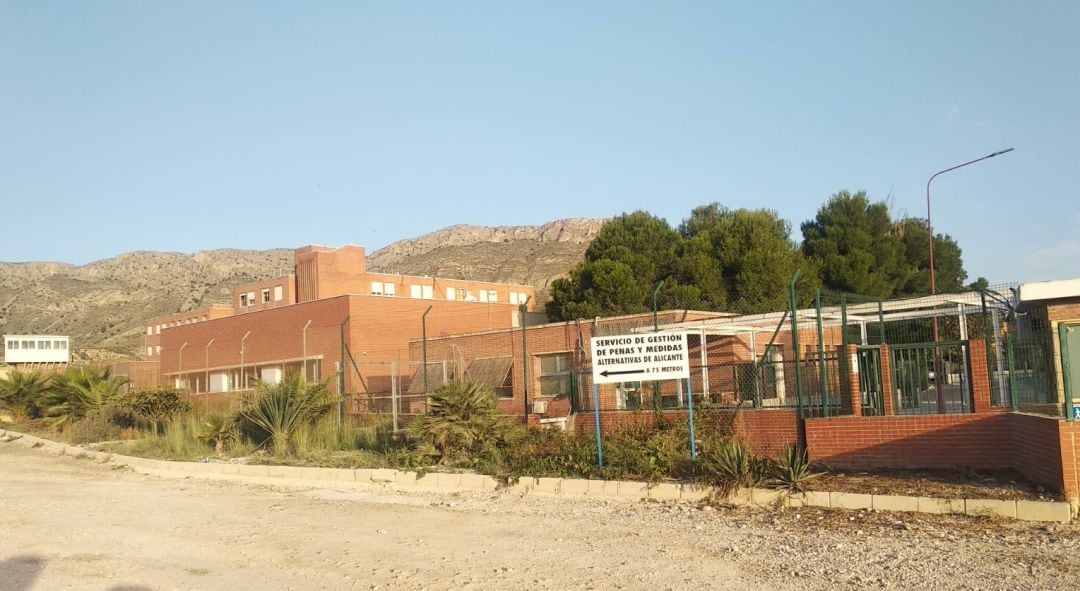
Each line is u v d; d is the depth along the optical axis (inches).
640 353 600.1
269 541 433.4
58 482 738.2
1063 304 867.4
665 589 312.2
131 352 4119.1
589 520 471.2
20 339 3299.7
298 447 853.8
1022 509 419.5
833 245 1838.1
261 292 2669.8
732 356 1059.3
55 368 1669.5
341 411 1005.8
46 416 1405.0
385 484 665.6
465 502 560.1
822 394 597.0
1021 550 356.2
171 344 1867.6
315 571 358.6
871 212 1909.4
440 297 2871.6
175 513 540.4
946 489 469.4
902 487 484.1
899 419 550.9
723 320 956.0
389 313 1467.8
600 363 609.6
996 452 515.8
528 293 3302.2
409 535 442.0
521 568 353.1
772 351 1093.1
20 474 808.9
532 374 1098.7
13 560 391.5
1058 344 482.0
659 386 718.5
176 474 807.1
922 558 347.9
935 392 606.9
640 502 525.3
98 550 414.9
